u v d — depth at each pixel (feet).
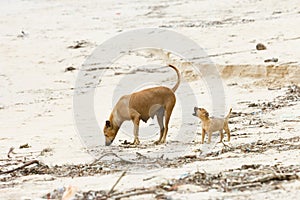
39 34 290.15
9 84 207.62
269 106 135.64
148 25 286.05
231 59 186.91
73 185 68.18
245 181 63.00
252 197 56.95
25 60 241.14
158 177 68.39
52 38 277.64
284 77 166.40
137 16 318.65
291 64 167.94
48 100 179.52
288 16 269.64
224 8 315.17
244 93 158.61
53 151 100.27
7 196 65.67
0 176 79.66
